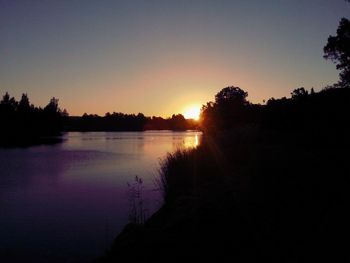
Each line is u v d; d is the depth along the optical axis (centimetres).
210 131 5612
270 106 3919
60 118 13912
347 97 2823
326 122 2758
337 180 1284
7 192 2344
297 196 1141
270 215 992
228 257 781
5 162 4181
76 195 2214
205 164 2250
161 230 1064
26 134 11969
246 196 1238
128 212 1736
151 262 860
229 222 987
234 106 5647
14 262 1182
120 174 3131
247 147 2861
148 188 2278
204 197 1377
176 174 2047
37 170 3475
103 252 1226
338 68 2834
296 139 2992
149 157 4769
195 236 932
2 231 1492
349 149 2094
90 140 9938
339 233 809
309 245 769
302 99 3331
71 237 1405
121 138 11269
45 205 1961
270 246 793
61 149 6384
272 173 1574
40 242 1355
